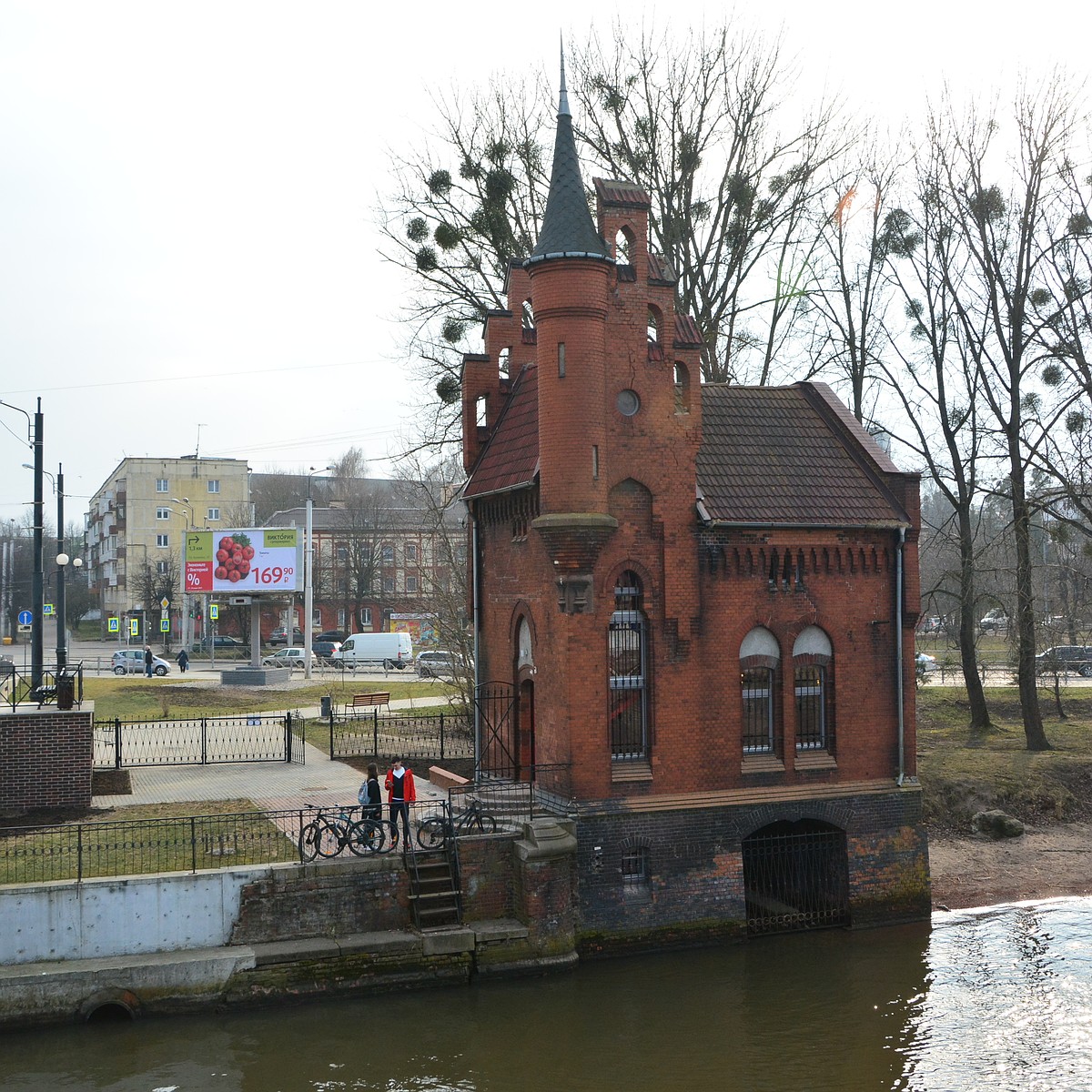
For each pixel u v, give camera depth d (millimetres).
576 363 21297
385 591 90750
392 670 70750
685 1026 18188
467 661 36656
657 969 20656
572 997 19297
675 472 22359
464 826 21297
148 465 95062
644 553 22141
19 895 17922
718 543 22484
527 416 24734
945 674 57750
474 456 26984
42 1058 16672
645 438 22203
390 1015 18438
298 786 27094
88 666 67438
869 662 23656
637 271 22406
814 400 26125
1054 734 39250
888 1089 16078
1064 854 28516
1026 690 37000
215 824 22719
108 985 17766
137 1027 17703
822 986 19906
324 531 91438
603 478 21469
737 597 22656
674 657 22188
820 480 23969
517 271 27328
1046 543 47594
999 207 36938
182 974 18094
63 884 18188
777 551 22906
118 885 18375
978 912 24266
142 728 37406
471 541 27141
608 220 22328
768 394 25984
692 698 22266
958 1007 19000
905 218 38031
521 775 24500
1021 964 21062
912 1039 17734
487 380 27125
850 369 39031
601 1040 17641
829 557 23328
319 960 18812
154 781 27969
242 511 97125
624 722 22141
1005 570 38062
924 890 23562
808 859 23453
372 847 20328
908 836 23516
